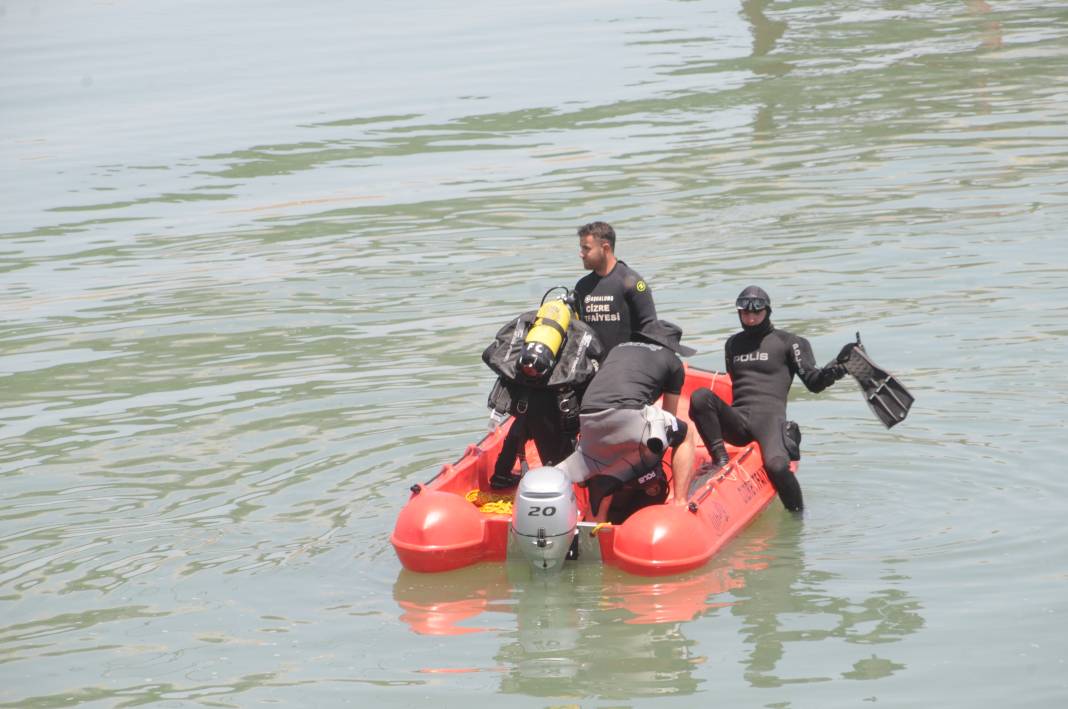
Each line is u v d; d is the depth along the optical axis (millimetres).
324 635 19281
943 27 82125
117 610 20469
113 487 26000
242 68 84125
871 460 25328
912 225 42406
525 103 68375
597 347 23062
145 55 90562
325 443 27828
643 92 68750
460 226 47156
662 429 21453
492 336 34938
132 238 49344
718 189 49094
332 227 48625
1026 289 35250
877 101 62781
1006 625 18547
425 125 65188
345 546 22609
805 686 17156
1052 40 75125
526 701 17062
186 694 17672
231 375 33094
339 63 83562
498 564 21609
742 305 24547
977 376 29234
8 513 24844
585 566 21312
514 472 24719
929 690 16875
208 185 57062
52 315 39906
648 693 17156
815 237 41906
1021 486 23500
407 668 18156
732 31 85312
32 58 91938
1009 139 53438
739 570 20922
